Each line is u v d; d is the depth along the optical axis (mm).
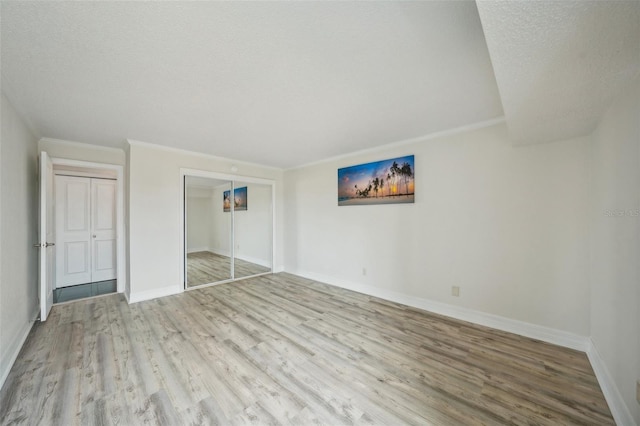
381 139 3361
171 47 1521
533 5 868
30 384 1786
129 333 2561
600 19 905
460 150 2934
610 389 1631
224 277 4828
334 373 1938
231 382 1826
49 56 1596
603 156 1870
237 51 1564
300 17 1286
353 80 1911
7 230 2107
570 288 2312
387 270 3621
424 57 1630
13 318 2184
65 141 3355
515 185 2594
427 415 1535
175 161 3842
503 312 2662
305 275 4895
